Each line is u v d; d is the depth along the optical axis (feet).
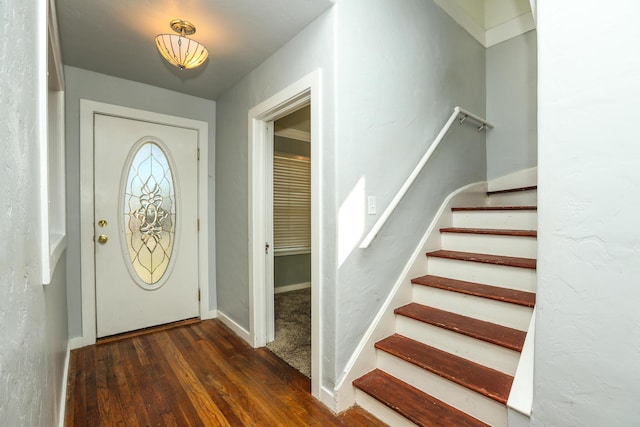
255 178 8.11
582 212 3.25
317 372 5.88
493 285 6.28
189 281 9.87
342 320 5.60
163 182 9.44
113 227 8.57
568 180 3.34
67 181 7.87
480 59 10.12
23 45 2.38
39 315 2.92
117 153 8.65
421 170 7.31
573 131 3.29
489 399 4.45
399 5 6.82
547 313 3.52
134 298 8.89
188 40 5.98
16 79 2.15
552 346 3.50
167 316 9.45
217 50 7.20
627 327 2.99
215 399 5.83
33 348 2.62
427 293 6.68
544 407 3.60
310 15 5.85
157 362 7.22
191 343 8.30
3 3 1.89
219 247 10.14
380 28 6.33
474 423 4.57
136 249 8.94
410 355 5.56
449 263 6.98
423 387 5.33
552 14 3.42
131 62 7.81
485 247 7.09
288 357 7.52
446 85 8.37
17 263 2.12
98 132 8.36
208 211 10.28
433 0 7.93
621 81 2.98
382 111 6.34
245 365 7.12
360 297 5.91
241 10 5.79
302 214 14.49
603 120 3.10
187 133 9.87
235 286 9.12
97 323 8.30
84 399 5.77
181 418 5.29
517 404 3.90
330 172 5.63
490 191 9.87
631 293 2.96
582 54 3.22
